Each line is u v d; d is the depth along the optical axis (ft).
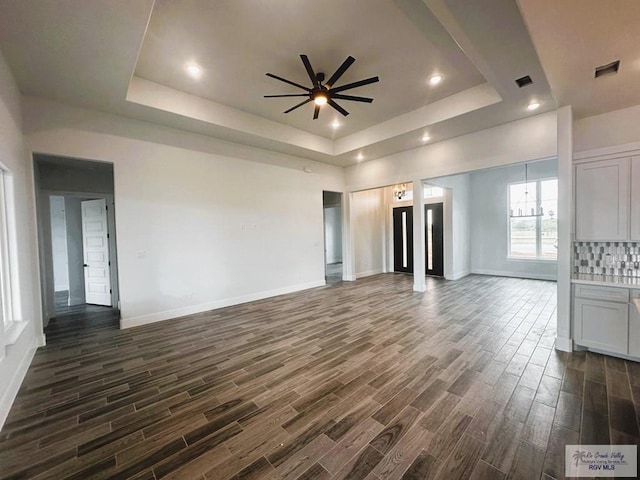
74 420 6.77
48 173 15.89
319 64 11.23
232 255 17.57
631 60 7.23
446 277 24.54
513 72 9.97
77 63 9.21
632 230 9.36
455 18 7.39
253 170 18.58
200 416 6.85
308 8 8.36
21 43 8.11
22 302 9.75
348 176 24.43
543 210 23.48
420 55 10.71
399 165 20.45
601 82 8.27
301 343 11.23
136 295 13.91
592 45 6.69
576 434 5.97
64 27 7.57
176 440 6.06
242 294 18.04
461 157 16.81
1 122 8.27
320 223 22.94
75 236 19.04
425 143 18.25
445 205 24.32
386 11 8.53
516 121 14.52
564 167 10.00
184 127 14.90
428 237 26.63
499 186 25.35
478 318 13.82
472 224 26.96
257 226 18.83
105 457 5.63
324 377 8.55
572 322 10.03
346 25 9.11
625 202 9.46
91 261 18.60
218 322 14.12
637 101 9.37
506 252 25.18
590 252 10.55
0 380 6.85
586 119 10.47
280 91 13.34
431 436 6.00
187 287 15.65
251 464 5.39
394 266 29.66
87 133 12.54
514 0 6.75
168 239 14.97
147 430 6.39
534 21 6.03
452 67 11.54
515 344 10.68
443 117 14.35
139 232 14.02
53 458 5.62
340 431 6.22
